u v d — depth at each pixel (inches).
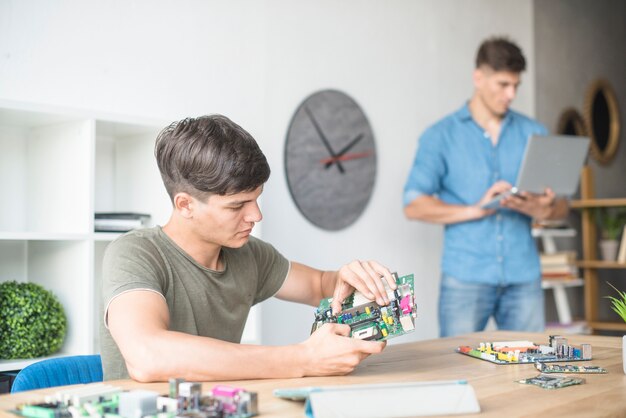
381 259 142.1
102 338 52.1
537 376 47.8
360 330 50.8
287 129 126.1
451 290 120.3
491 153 121.5
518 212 120.0
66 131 90.2
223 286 57.1
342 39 136.0
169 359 43.8
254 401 36.1
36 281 94.2
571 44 193.8
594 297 182.2
